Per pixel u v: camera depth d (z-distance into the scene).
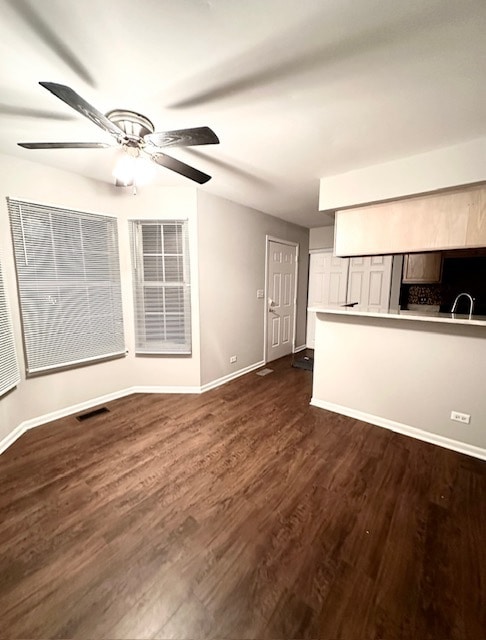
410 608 1.14
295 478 1.88
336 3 0.96
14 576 1.24
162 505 1.65
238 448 2.21
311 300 5.35
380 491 1.77
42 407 2.56
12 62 1.23
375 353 2.56
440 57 1.21
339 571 1.28
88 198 2.70
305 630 1.07
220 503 1.66
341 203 2.60
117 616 1.10
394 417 2.49
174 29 1.07
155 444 2.26
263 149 2.09
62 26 1.06
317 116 1.66
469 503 1.67
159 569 1.28
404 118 1.69
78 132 1.88
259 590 1.20
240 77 1.33
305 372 4.08
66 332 2.65
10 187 2.23
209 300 3.29
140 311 3.12
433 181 2.15
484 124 1.76
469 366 2.11
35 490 1.75
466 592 1.20
